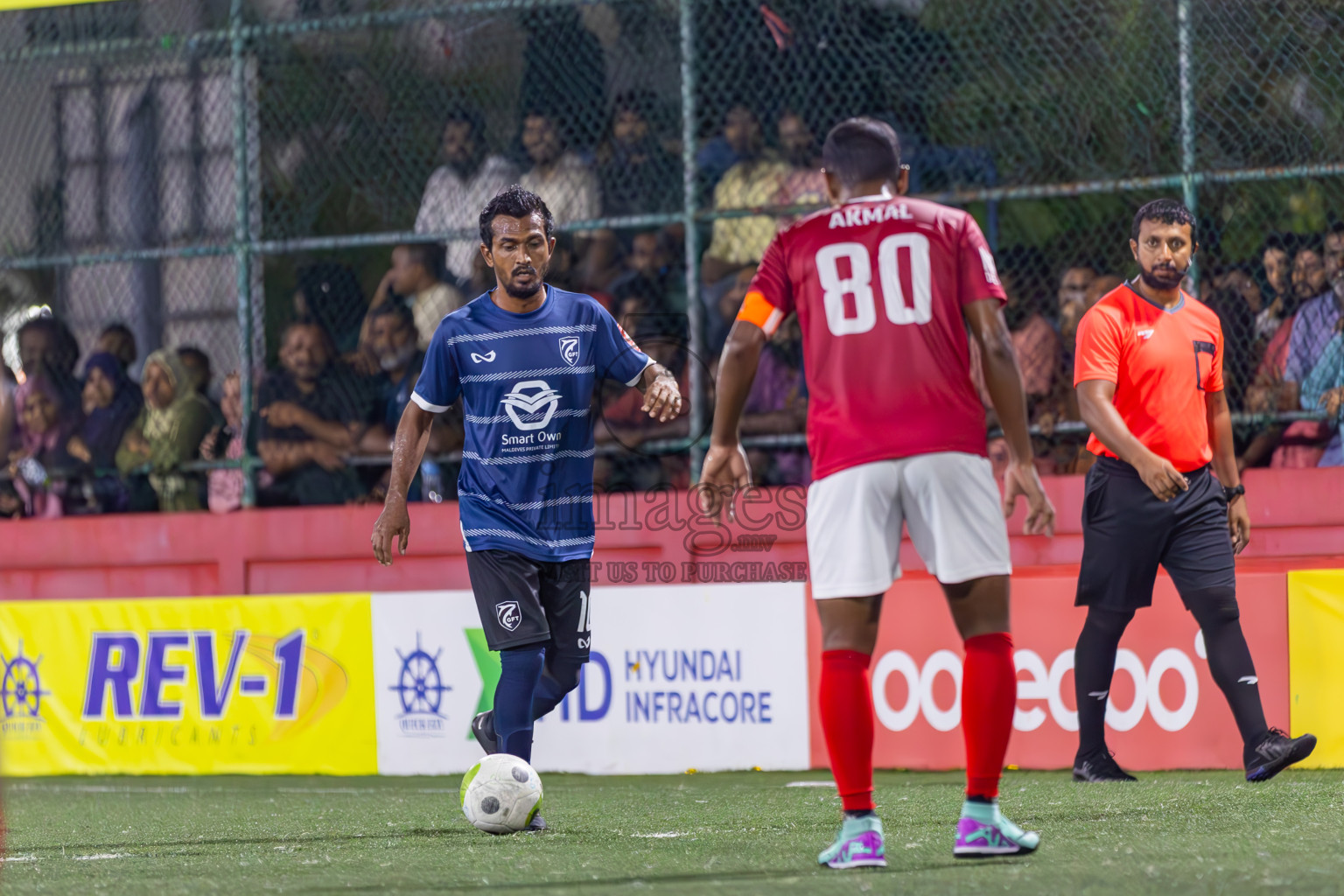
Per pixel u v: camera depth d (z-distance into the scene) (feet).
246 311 87.45
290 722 74.95
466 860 42.60
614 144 87.51
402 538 51.57
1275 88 77.82
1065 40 81.10
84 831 55.06
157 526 85.56
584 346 51.88
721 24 85.51
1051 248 81.82
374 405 87.15
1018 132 82.07
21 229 93.91
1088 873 35.29
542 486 51.26
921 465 37.19
